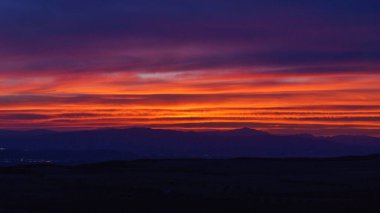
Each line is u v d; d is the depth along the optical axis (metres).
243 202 41.50
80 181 57.53
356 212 37.81
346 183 56.19
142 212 38.03
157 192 48.06
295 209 38.56
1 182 56.03
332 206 39.69
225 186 52.69
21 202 42.44
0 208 40.12
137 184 54.88
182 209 39.06
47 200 43.34
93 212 38.34
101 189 50.66
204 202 41.75
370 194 46.53
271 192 48.41
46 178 60.62
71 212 38.56
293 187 52.31
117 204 41.31
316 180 59.44
